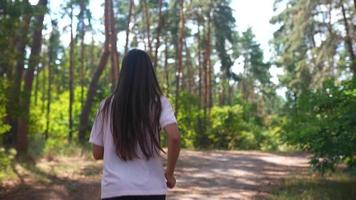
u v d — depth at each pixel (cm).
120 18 4616
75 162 1919
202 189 1302
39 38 1911
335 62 2869
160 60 5925
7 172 1495
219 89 7706
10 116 1530
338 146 1043
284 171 1780
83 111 3070
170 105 353
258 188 1319
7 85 1400
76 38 4812
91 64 5984
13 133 2039
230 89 7775
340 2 2967
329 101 1127
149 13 4541
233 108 4419
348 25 2953
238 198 1153
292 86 3775
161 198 338
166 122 343
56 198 1155
